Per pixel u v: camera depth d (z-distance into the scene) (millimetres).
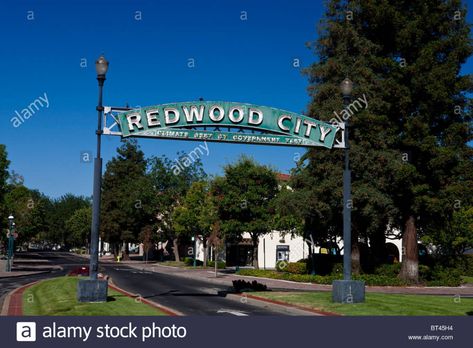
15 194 62469
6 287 25250
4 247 74750
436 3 30266
